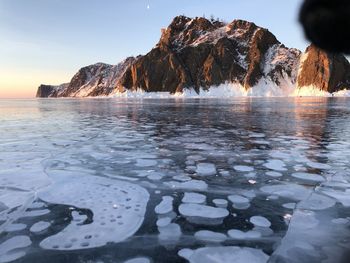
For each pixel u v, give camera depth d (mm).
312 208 3092
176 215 2926
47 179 4129
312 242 2383
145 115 16859
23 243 2393
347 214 2924
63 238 2463
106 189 3703
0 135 8617
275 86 109375
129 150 6289
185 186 3854
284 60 116688
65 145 6906
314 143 7020
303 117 14484
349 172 4488
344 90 97938
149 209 3074
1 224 2732
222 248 2301
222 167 4852
